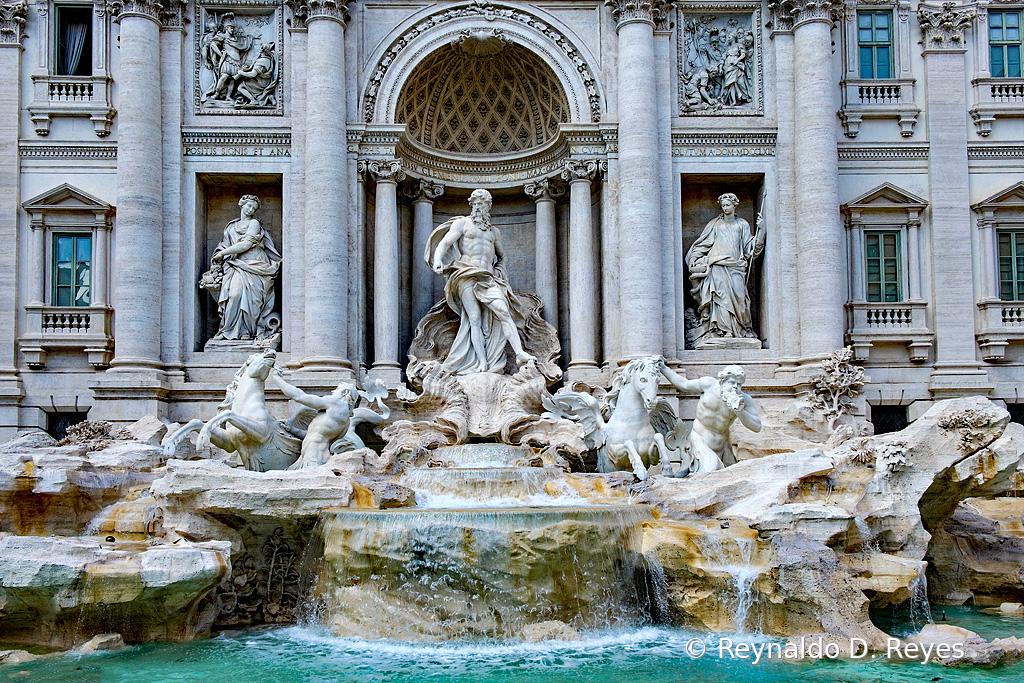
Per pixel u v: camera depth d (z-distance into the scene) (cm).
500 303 2792
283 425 2420
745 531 1808
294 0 2912
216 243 3033
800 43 2922
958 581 2139
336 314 2786
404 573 1766
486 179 3170
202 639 1802
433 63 3017
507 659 1631
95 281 2889
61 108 2911
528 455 2427
